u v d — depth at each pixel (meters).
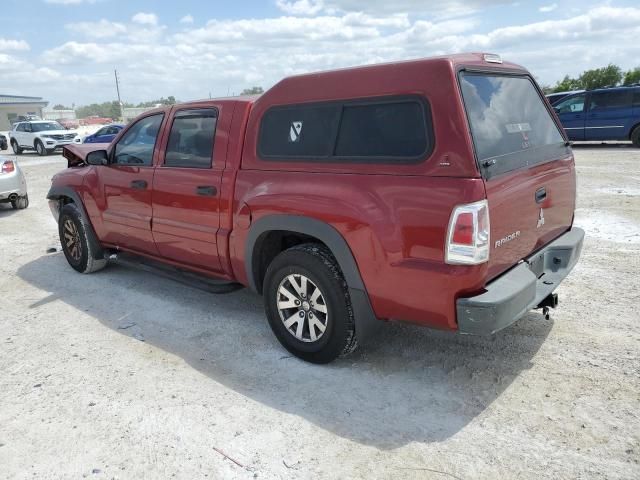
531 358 3.70
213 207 4.16
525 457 2.73
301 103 3.60
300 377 3.61
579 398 3.20
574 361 3.62
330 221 3.31
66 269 6.34
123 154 5.14
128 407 3.34
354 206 3.21
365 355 3.86
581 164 12.80
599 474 2.58
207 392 3.47
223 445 2.94
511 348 3.85
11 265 6.60
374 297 3.27
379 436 2.96
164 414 3.24
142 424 3.15
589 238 6.52
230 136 4.05
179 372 3.75
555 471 2.62
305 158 3.54
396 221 3.05
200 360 3.91
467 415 3.11
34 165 20.47
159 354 4.04
